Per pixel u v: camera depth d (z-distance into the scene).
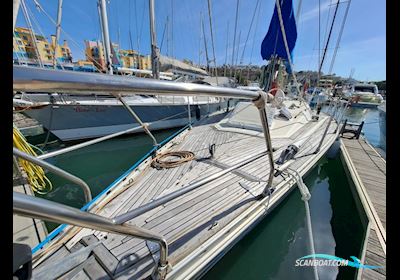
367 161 4.89
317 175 4.59
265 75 6.22
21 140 2.96
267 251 2.59
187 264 1.50
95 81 0.58
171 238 1.70
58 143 5.98
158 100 7.40
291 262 2.48
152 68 5.50
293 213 3.20
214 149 3.39
